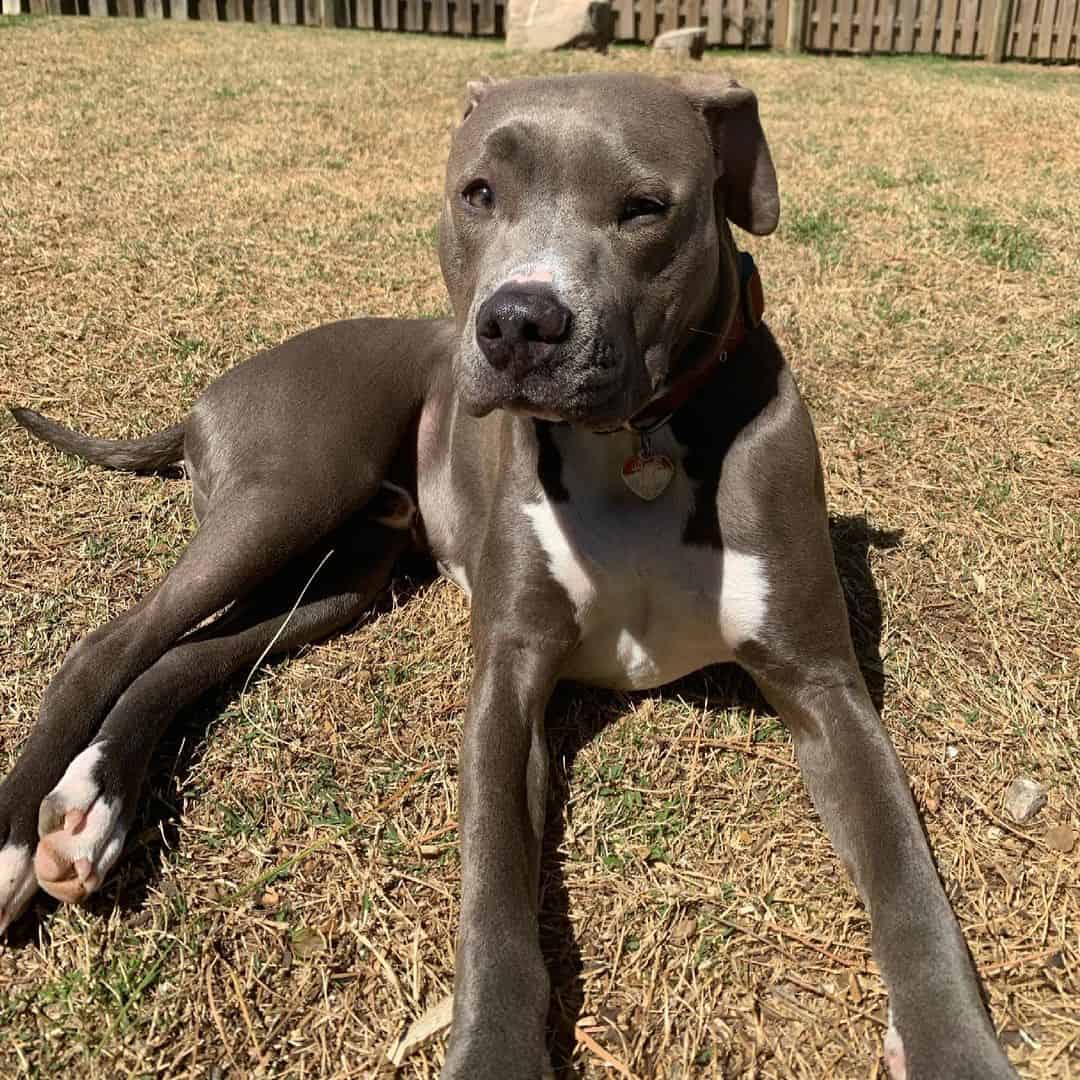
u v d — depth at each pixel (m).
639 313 0.58
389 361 0.84
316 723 0.69
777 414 0.65
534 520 0.65
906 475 0.94
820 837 0.62
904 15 3.13
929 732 0.68
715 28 3.18
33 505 0.87
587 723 0.70
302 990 0.53
